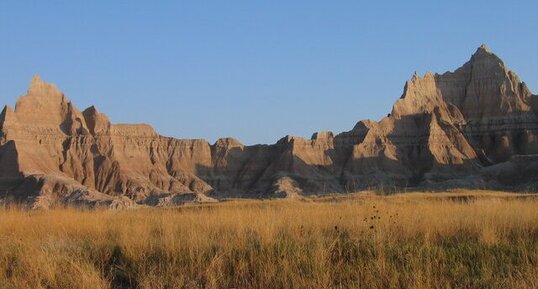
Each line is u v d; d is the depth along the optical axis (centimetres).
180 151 19338
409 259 1212
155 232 1727
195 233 1477
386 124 19375
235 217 1867
